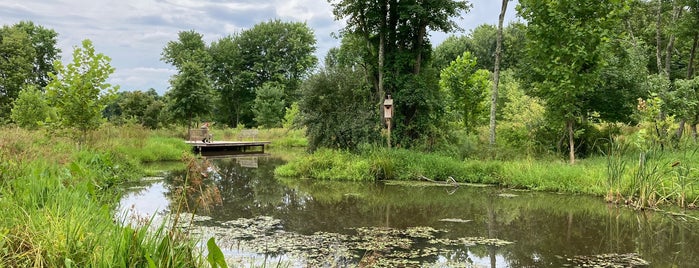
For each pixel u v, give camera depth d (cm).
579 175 1094
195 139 2467
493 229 713
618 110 1409
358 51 1739
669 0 1905
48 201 409
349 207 889
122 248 298
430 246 609
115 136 1766
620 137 1509
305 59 5225
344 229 701
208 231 663
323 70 1659
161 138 2153
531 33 1244
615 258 562
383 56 1627
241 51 5272
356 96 1631
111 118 3256
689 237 666
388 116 1421
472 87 1936
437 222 760
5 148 623
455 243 627
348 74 1644
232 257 534
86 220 363
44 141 1039
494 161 1248
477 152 1375
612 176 968
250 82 5169
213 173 1450
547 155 1318
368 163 1322
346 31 1722
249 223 731
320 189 1126
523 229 714
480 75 1958
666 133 1323
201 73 2820
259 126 4194
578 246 616
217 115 5253
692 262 545
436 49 4516
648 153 1056
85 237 330
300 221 756
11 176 538
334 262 527
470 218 794
